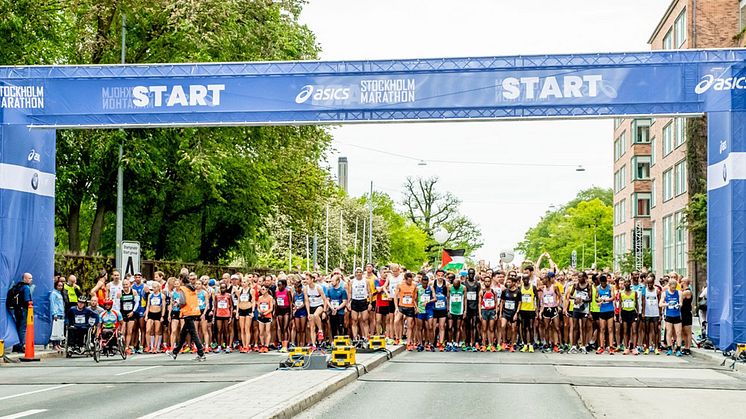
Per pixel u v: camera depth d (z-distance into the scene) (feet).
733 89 66.18
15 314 70.95
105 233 132.26
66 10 105.40
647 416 37.70
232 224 137.90
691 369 60.23
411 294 77.36
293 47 122.52
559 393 45.42
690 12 176.76
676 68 66.69
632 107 67.05
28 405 39.93
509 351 76.59
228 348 76.54
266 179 135.03
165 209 130.52
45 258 74.49
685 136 179.11
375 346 67.87
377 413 37.73
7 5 96.02
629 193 258.16
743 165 65.51
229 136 116.26
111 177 112.98
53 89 71.31
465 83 68.33
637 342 76.48
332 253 279.90
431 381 50.96
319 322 75.20
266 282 75.36
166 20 109.40
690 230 137.90
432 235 335.47
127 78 70.90
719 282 68.39
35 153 73.51
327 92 69.51
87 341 68.03
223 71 70.33
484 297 75.97
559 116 67.51
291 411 36.35
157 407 38.86
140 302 75.36
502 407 39.78
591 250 409.08
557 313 75.92
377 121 69.26
